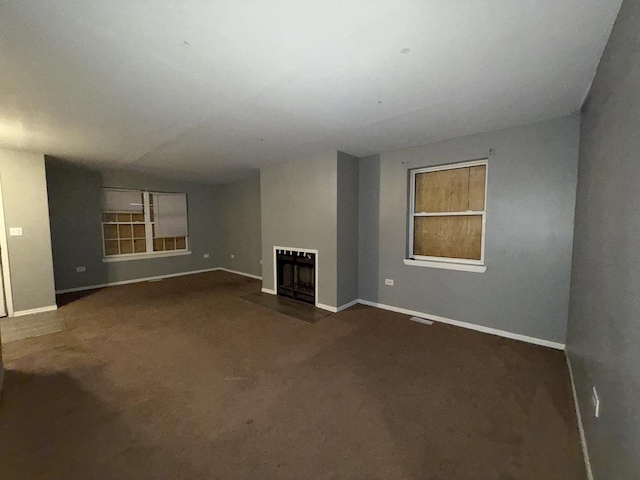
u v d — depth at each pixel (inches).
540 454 63.9
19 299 155.3
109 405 80.3
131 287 218.7
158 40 61.5
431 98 91.6
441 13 53.8
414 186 156.5
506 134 120.9
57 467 59.6
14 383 90.9
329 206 161.3
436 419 75.1
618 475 44.2
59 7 51.2
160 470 59.2
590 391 65.0
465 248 140.9
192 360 106.3
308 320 147.9
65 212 204.7
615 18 54.7
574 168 107.3
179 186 263.0
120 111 100.2
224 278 251.8
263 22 56.2
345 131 123.7
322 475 58.4
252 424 73.1
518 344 118.6
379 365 102.6
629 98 46.9
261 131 123.4
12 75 75.2
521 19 55.5
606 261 57.1
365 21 56.0
